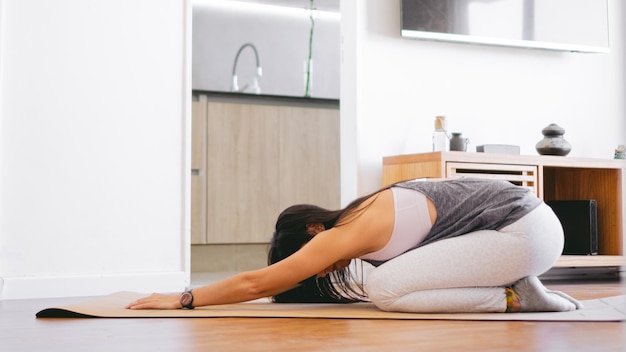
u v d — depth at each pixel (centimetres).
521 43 400
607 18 425
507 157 347
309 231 206
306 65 601
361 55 367
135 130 321
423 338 157
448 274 197
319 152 495
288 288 201
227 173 470
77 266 309
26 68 306
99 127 315
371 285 205
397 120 374
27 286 297
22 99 305
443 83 387
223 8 588
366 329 171
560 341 153
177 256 327
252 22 595
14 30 304
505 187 205
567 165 368
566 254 382
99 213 313
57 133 309
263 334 163
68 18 312
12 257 300
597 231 397
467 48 394
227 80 587
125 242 317
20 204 303
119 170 318
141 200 321
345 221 197
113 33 319
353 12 368
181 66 331
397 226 199
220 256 475
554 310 204
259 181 478
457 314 197
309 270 194
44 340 159
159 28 328
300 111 490
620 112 439
